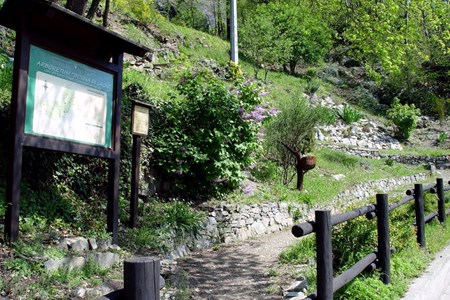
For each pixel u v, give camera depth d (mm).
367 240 4672
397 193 12438
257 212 7695
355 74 26016
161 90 9797
